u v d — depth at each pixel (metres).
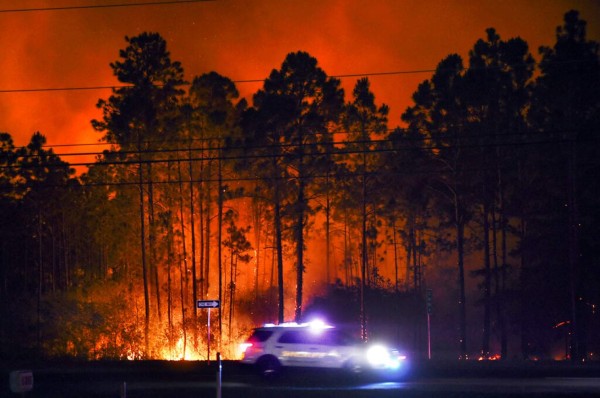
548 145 88.25
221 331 97.56
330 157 96.75
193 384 46.28
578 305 84.44
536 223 93.06
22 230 134.50
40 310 112.81
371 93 100.19
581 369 57.06
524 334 91.75
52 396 41.22
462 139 92.19
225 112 100.38
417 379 48.28
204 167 101.56
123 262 111.12
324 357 47.62
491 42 91.62
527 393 38.75
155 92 101.44
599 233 88.94
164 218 100.25
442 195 98.31
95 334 100.06
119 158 100.31
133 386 45.38
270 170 93.19
